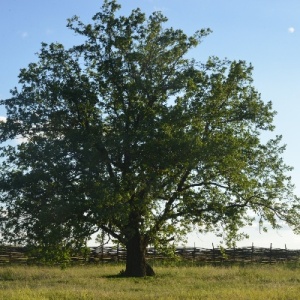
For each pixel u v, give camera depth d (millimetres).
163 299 19125
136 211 31516
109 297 20078
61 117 31812
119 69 32031
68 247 28953
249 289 22516
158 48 32656
